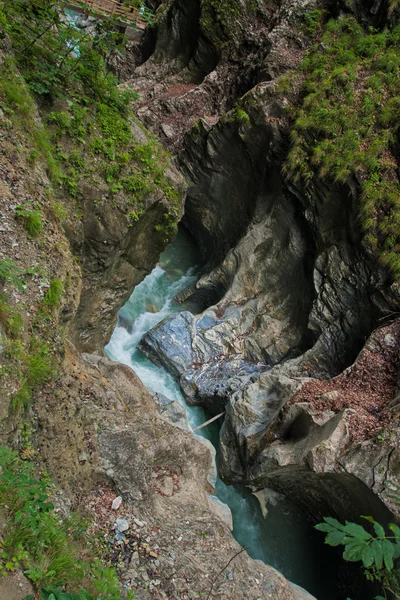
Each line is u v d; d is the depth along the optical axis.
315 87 14.23
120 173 9.07
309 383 10.63
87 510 5.61
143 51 24.23
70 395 5.85
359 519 9.26
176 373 13.38
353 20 15.38
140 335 14.78
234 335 14.01
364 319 11.88
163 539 5.80
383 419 8.95
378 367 10.18
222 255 17.39
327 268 12.55
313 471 8.67
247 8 18.28
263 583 5.81
